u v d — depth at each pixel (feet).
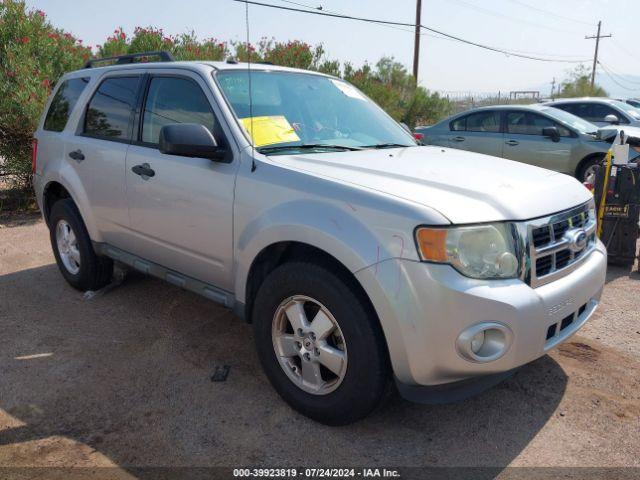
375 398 8.75
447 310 7.91
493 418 9.80
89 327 13.62
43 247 20.71
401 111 61.11
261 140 10.80
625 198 17.80
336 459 8.73
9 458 8.76
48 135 16.14
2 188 29.35
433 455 8.83
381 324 8.30
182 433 9.39
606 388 10.81
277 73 12.89
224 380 11.10
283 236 9.36
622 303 15.25
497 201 8.65
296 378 9.78
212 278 11.41
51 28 29.81
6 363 11.84
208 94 11.35
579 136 29.73
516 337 8.14
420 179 9.31
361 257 8.32
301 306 9.52
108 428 9.55
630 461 8.69
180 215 11.56
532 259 8.60
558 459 8.73
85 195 14.39
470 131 34.42
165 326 13.65
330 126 12.45
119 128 13.52
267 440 9.20
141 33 35.81
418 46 75.31
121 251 13.99
